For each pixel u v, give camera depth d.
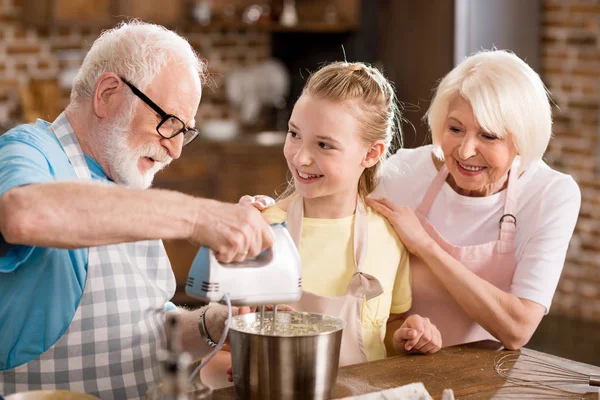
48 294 1.62
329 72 1.89
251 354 1.44
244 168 4.91
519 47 4.88
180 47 1.75
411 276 2.06
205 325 1.80
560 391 1.62
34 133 1.69
